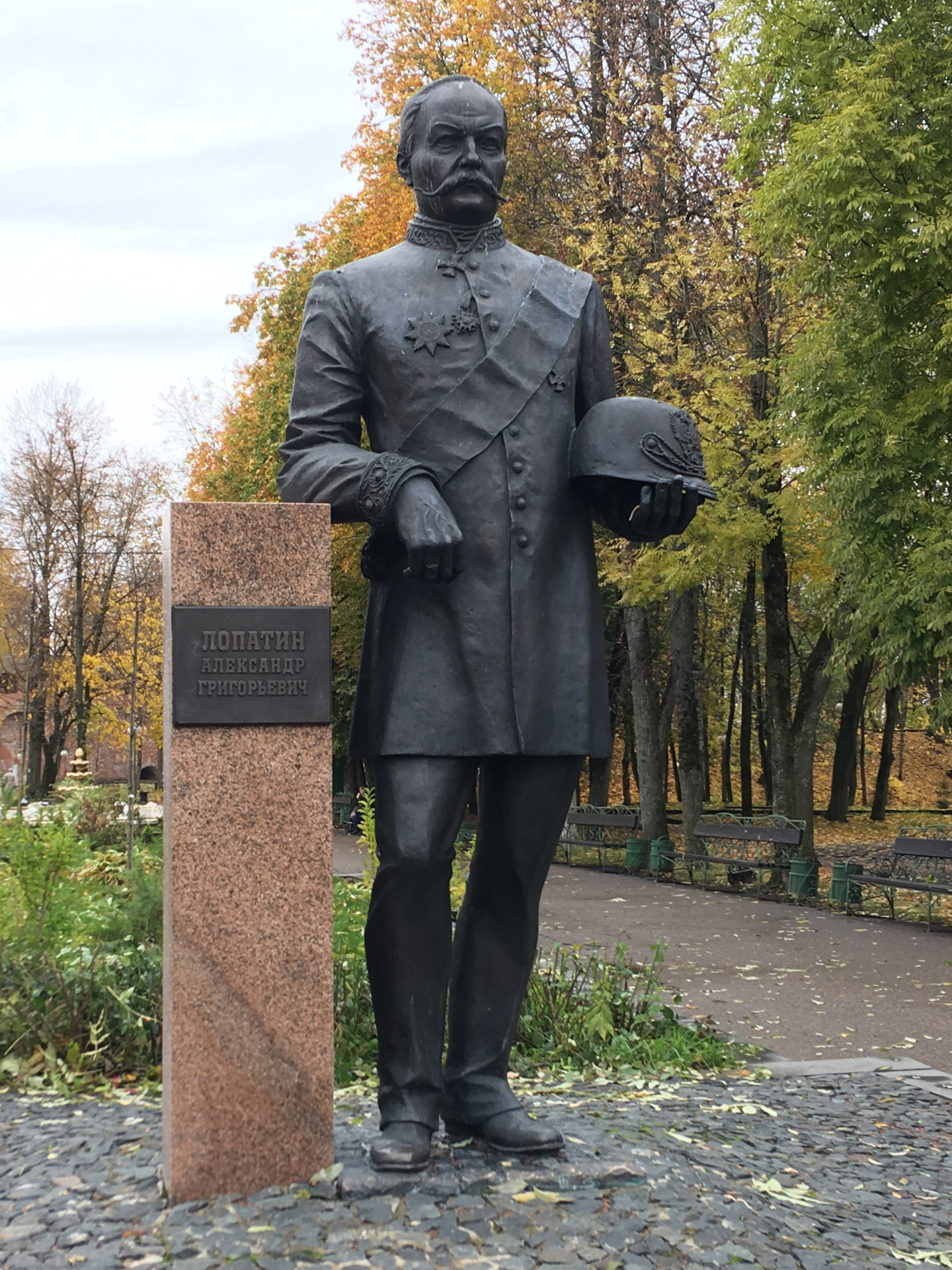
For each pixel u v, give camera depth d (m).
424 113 4.08
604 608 23.72
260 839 3.61
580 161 18.55
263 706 3.64
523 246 18.45
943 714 11.51
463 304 3.99
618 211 17.27
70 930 6.07
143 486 34.34
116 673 31.72
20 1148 4.01
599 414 4.03
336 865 15.39
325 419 3.98
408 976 3.79
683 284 16.06
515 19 19.09
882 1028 7.69
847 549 11.91
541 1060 6.03
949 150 10.94
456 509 3.88
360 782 26.53
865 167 10.82
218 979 3.55
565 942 10.63
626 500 4.09
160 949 6.11
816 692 17.94
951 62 10.92
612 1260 3.13
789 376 12.30
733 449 14.93
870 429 11.17
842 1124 5.04
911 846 12.98
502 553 3.89
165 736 3.80
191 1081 3.50
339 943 6.12
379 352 3.98
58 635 34.31
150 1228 3.28
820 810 36.81
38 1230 3.26
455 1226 3.29
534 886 4.06
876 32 11.84
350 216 21.05
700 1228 3.37
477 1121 3.90
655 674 27.02
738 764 49.88
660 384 15.09
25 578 34.44
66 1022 5.55
